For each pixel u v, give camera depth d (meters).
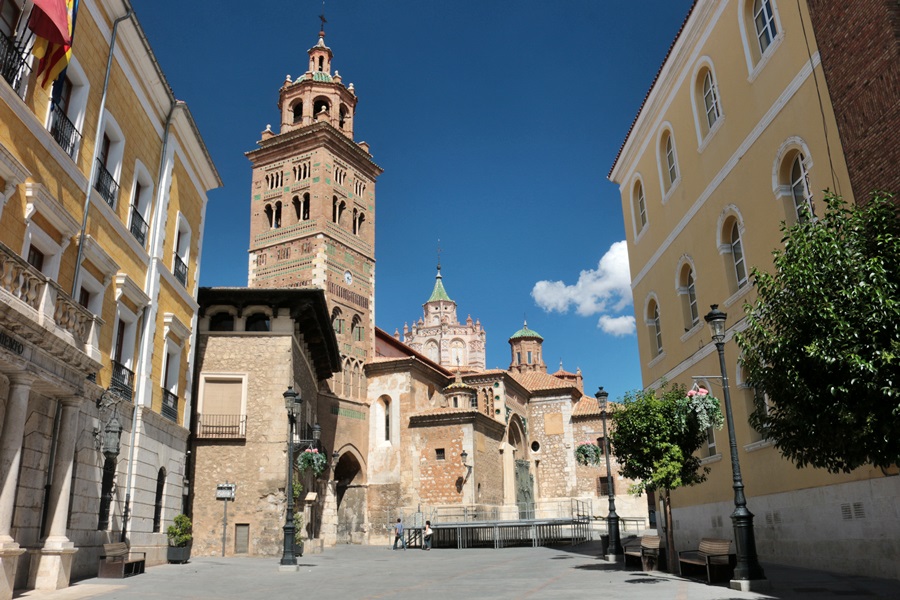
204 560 26.83
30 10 15.78
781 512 17.69
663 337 26.44
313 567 24.16
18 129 15.26
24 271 13.45
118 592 14.80
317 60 61.94
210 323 33.62
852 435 8.95
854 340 8.84
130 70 21.89
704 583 14.88
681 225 24.48
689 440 17.38
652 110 27.28
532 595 13.78
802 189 17.06
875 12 12.99
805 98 16.28
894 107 12.48
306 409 40.00
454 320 150.00
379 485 51.56
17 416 13.23
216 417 31.86
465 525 40.38
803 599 11.38
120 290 20.89
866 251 9.37
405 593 15.08
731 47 20.48
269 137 58.56
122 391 21.08
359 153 58.75
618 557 23.31
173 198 26.17
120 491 20.83
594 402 68.25
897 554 13.20
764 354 10.34
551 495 66.06
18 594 13.98
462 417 51.44
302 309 34.12
